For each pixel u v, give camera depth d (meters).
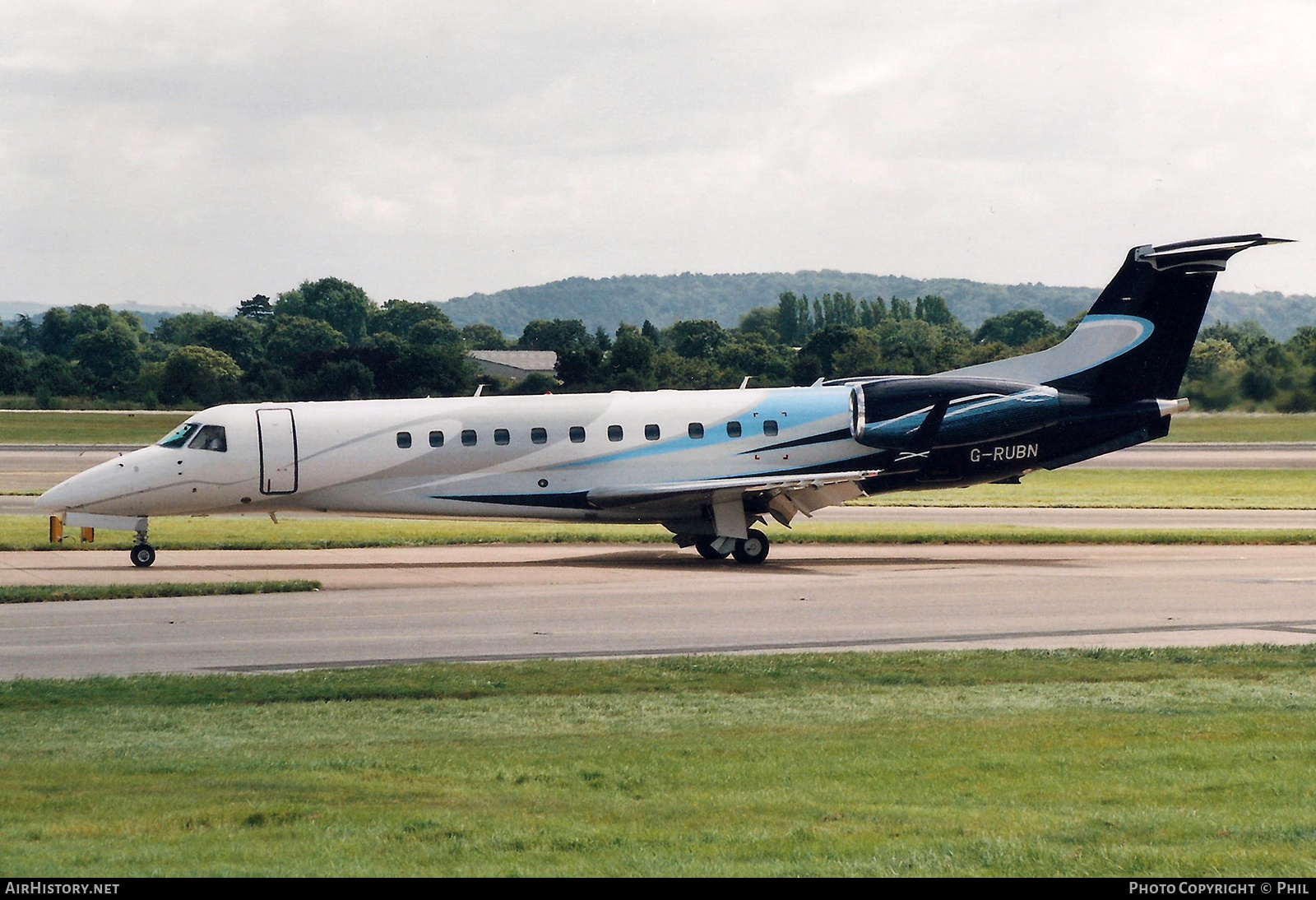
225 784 31.38
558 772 32.62
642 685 46.50
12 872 24.23
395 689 45.28
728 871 24.38
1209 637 58.28
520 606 66.19
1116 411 96.56
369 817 28.31
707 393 95.19
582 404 92.62
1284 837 26.56
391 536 102.25
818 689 45.84
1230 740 36.66
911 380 95.19
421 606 66.00
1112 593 71.88
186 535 102.44
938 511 131.75
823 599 69.38
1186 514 128.00
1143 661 51.25
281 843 26.27
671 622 61.69
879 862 24.95
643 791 30.72
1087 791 30.66
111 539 98.94
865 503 141.88
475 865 24.84
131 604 66.38
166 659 51.91
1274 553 94.94
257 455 86.56
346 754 35.31
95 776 32.28
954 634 58.81
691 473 92.31
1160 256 95.06
